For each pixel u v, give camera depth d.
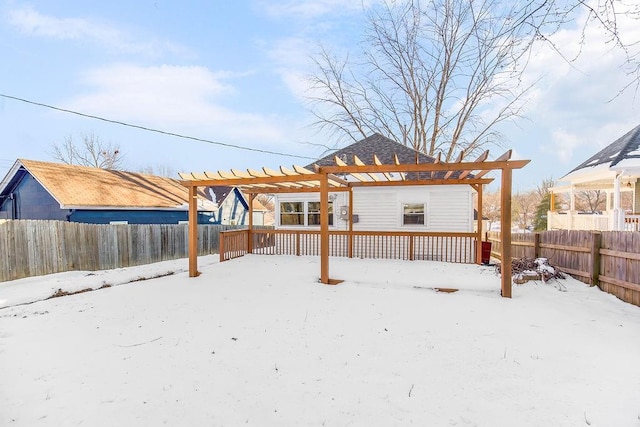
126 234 10.55
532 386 3.07
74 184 12.69
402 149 12.59
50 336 4.39
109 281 7.68
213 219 18.89
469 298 5.94
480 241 9.09
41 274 8.40
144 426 2.55
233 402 2.86
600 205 28.67
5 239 7.72
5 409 2.76
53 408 2.77
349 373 3.36
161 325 4.78
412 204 11.03
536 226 24.95
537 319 4.85
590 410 2.67
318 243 11.68
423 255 10.10
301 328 4.60
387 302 5.76
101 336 4.38
